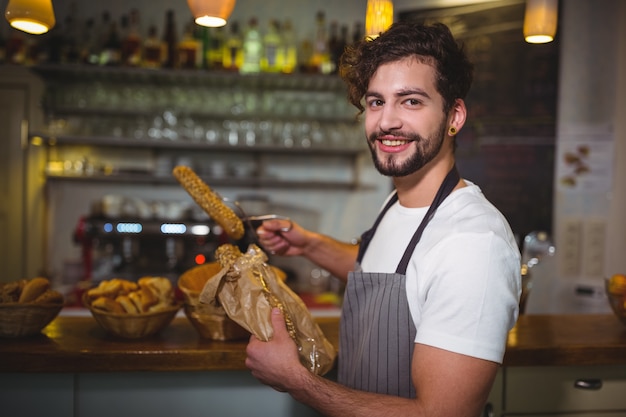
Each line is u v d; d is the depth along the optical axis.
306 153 3.84
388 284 1.23
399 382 1.21
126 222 3.27
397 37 1.17
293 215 3.87
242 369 1.46
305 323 1.31
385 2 1.52
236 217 1.62
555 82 3.37
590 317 1.99
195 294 1.52
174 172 1.65
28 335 1.58
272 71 3.36
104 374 1.51
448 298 1.06
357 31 3.61
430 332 1.06
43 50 3.33
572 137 3.38
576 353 1.57
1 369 1.41
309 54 3.71
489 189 3.44
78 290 3.09
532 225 3.42
